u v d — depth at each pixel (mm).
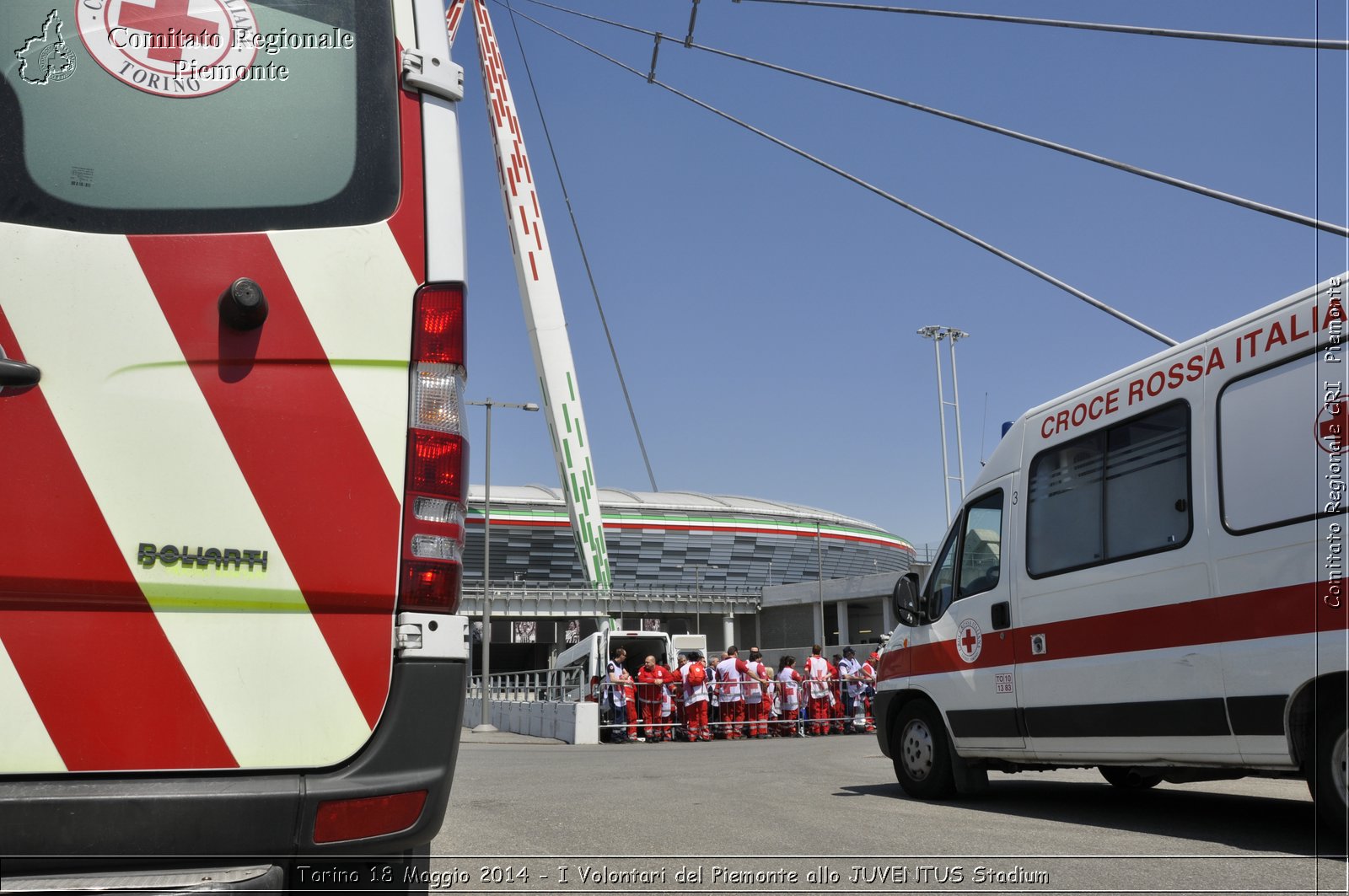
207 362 2682
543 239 47156
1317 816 5445
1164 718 6277
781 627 94000
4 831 2357
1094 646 6867
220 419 2666
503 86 48344
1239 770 6859
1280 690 5574
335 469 2732
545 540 97000
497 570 96000
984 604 7914
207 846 2455
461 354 2914
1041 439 7648
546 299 46469
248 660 2609
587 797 8727
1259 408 5840
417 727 2691
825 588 86125
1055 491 7418
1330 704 5367
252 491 2664
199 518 2619
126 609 2549
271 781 2545
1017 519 7746
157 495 2600
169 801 2443
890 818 7055
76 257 2641
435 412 2842
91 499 2555
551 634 94125
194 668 2570
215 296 2713
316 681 2643
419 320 2863
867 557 117812
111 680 2516
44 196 2654
